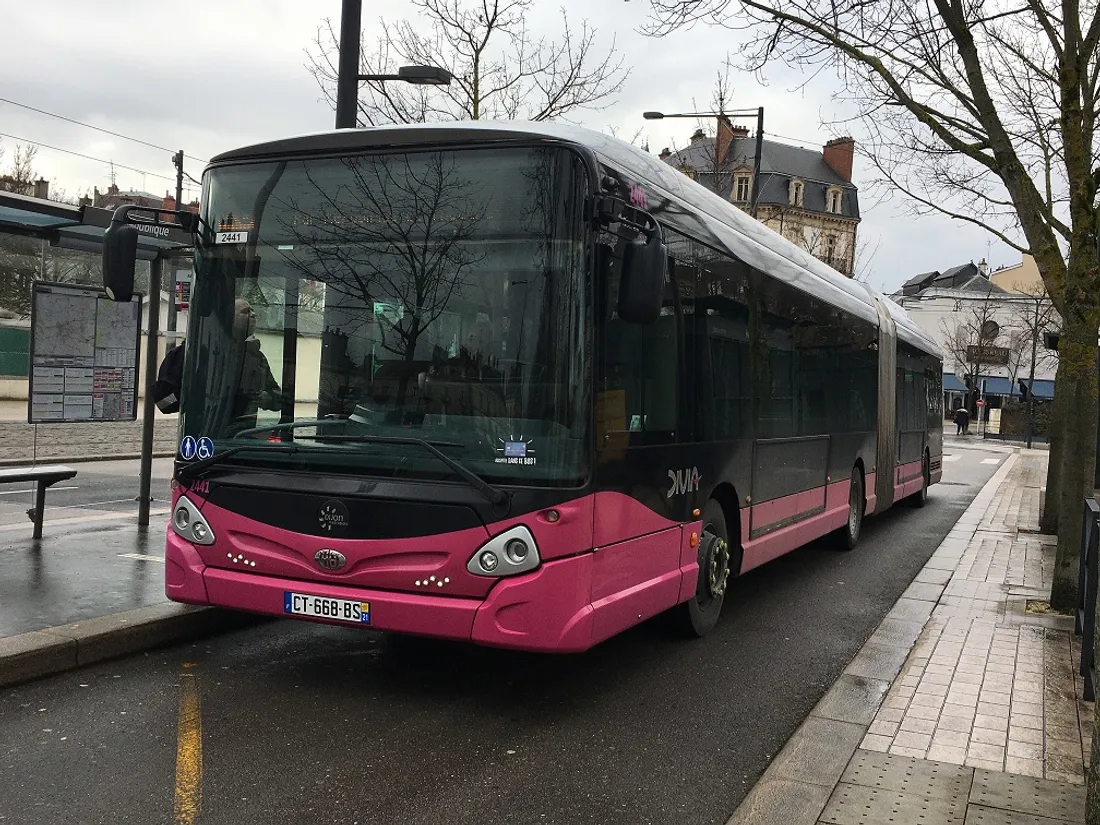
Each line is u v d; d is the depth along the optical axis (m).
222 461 5.55
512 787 4.40
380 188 5.40
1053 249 8.29
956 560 10.78
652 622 7.35
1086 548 6.86
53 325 8.98
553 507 4.95
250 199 5.67
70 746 4.64
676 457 6.31
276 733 4.93
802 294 9.46
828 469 10.39
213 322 5.70
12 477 8.24
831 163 74.31
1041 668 6.30
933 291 68.62
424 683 5.87
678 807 4.27
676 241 6.41
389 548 5.11
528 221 5.12
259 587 5.39
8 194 7.72
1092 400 7.91
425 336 5.22
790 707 5.74
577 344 5.04
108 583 7.16
